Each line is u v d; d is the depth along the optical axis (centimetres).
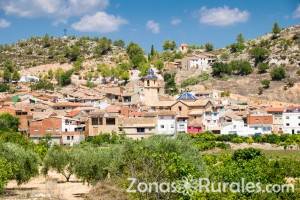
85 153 7256
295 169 8006
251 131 17750
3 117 16100
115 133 15488
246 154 10338
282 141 14862
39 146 12450
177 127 17388
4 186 7025
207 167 5797
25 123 16900
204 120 18200
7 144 7406
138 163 4844
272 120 17900
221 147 14025
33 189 7750
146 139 6006
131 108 19488
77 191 7450
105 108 18862
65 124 16438
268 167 7506
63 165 8431
